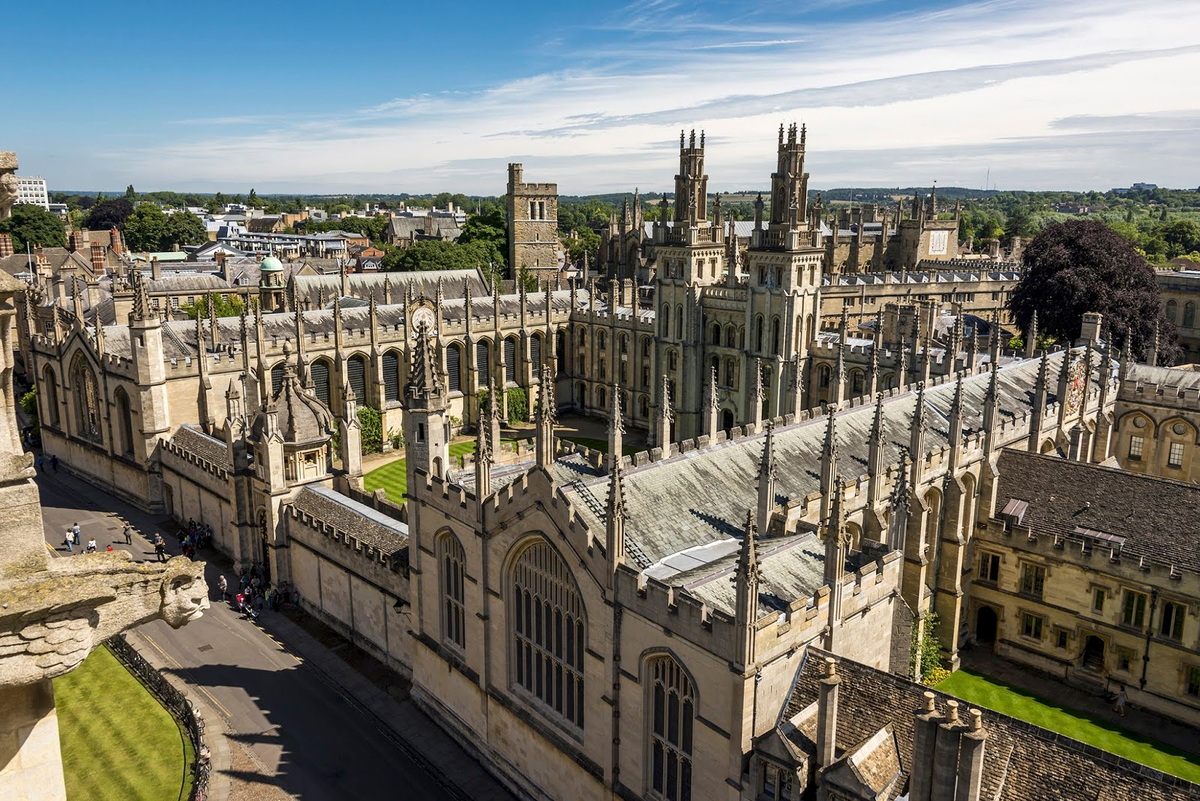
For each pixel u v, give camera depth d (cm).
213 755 5628
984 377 8419
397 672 6706
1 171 1627
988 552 6994
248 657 6938
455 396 13912
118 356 10150
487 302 14625
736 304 12125
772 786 3756
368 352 12600
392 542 6731
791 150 11112
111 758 5572
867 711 3838
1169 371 9575
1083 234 12900
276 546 7825
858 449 6494
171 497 9938
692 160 12388
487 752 5575
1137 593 6156
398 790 5350
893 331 11675
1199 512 6203
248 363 10431
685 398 12875
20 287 1630
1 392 1648
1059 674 6638
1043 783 3384
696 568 4578
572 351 15412
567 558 4631
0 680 1614
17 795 1795
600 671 4559
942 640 6931
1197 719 5928
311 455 7994
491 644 5416
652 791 4459
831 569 4219
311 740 5841
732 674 3788
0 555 1606
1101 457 9156
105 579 1706
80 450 11419
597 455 5709
